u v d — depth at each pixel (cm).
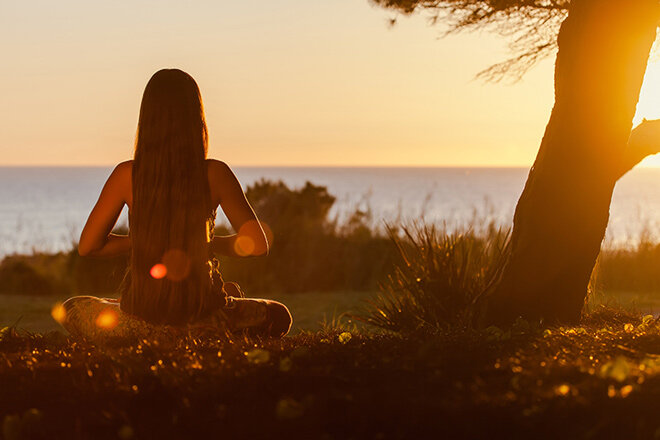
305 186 1414
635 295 848
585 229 445
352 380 254
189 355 300
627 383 229
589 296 565
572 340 339
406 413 215
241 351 311
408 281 566
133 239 342
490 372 258
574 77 444
